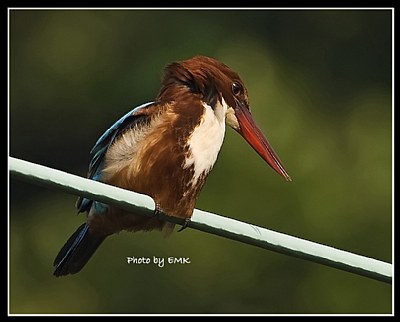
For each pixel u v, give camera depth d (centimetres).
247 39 1647
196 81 856
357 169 1465
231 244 1415
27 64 1666
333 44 1686
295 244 736
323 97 1631
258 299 1422
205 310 1420
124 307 1434
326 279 1423
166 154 825
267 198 1384
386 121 1561
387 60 1683
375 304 1415
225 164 1380
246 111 882
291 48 1666
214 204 1373
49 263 1550
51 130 1656
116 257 1437
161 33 1638
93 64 1645
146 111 836
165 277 1429
